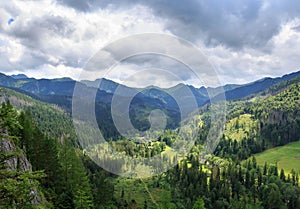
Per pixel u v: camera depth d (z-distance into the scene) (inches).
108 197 2332.7
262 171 6727.4
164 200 2541.8
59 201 1785.2
